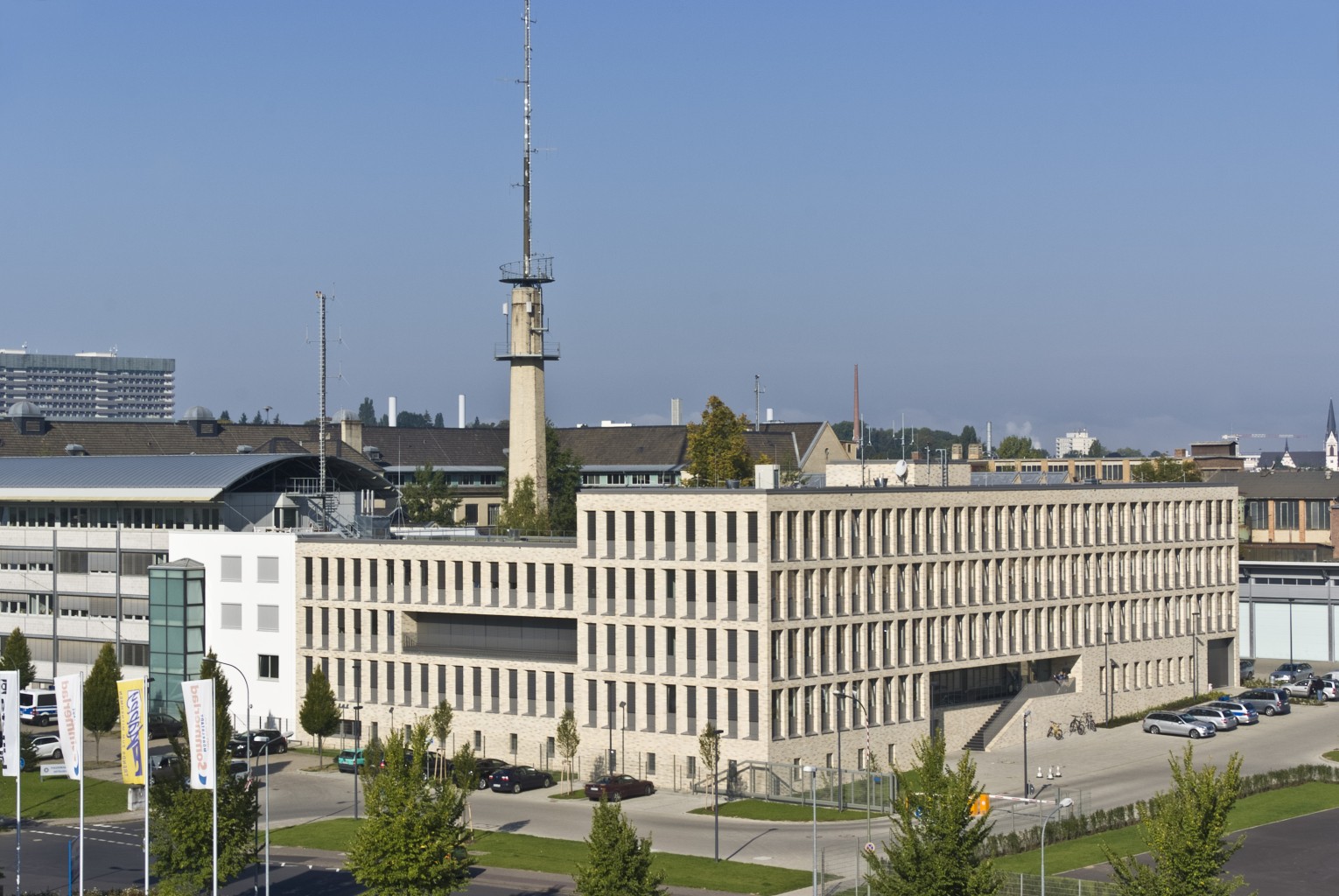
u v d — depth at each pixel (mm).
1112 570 141750
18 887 86500
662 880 78938
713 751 109688
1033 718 132750
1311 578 176625
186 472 145625
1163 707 145625
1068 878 84438
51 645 152750
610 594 122438
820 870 92250
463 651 131875
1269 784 113875
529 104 172125
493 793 118250
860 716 121125
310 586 137250
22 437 198500
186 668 140750
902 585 124562
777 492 115875
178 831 81500
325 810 111625
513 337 171500
